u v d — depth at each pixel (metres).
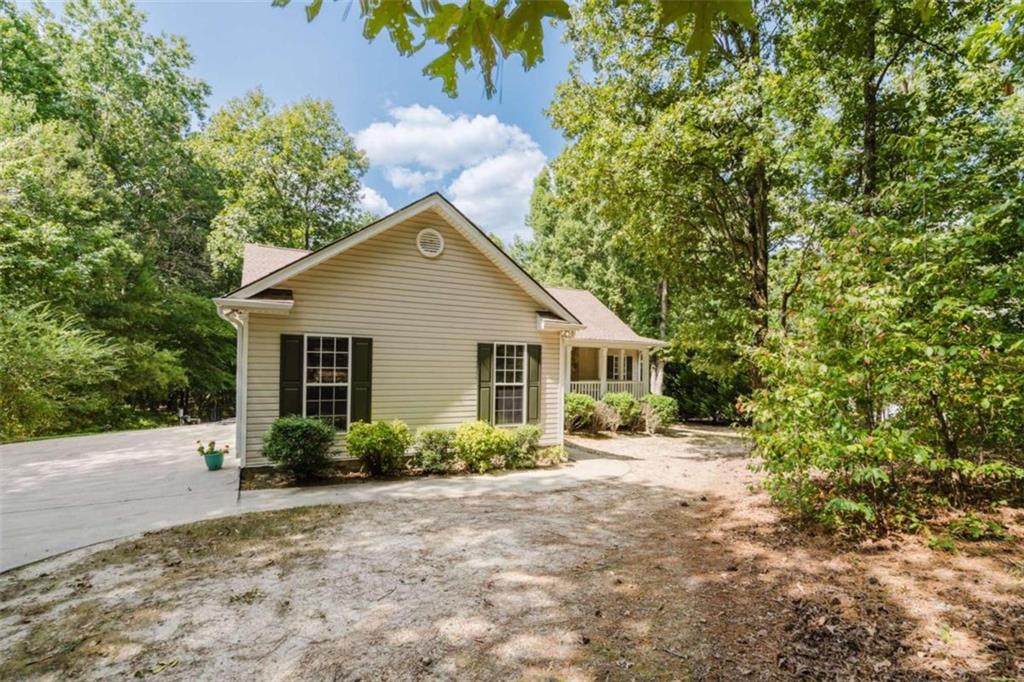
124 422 16.78
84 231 15.40
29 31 16.75
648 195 9.72
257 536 5.07
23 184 13.63
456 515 5.91
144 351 16.91
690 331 12.50
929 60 8.14
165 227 21.16
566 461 9.97
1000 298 5.07
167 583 3.94
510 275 9.69
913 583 3.79
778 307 8.93
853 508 4.67
